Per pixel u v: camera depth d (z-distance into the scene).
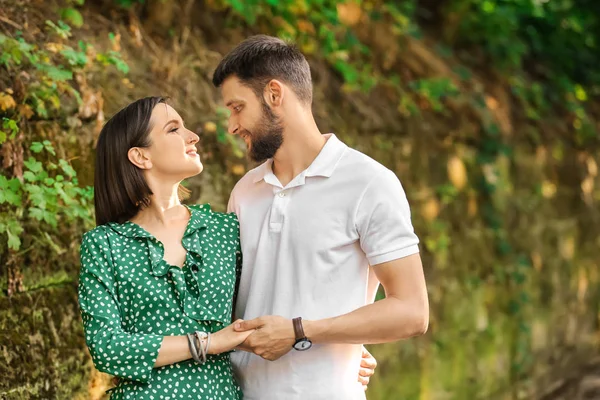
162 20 5.29
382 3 7.73
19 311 3.84
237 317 3.16
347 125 6.24
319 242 3.01
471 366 7.21
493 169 7.81
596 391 8.70
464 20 8.70
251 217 3.14
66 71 4.12
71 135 4.22
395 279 2.96
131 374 2.74
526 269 8.20
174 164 2.96
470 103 7.73
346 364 3.05
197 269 2.93
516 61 8.82
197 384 2.84
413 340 6.45
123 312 2.84
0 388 3.63
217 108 5.08
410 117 6.96
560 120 9.39
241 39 5.89
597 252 9.94
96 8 4.96
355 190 3.02
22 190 3.93
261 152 3.09
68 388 3.99
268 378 3.03
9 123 3.82
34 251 3.96
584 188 9.62
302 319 2.96
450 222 7.16
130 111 2.98
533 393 8.31
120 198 2.98
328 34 6.60
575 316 9.39
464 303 7.18
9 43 3.96
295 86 3.08
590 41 10.28
